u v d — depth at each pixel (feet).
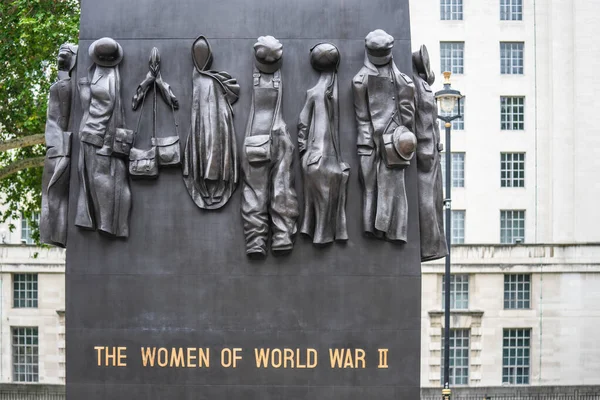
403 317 30.91
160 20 32.01
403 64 31.96
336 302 30.91
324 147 30.73
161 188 31.17
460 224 165.27
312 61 31.48
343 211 30.83
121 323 30.91
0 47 91.35
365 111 31.17
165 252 31.07
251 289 30.94
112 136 31.04
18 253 166.09
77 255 31.01
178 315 30.91
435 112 32.71
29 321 166.61
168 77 31.71
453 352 163.43
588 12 164.35
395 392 30.73
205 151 30.86
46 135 31.48
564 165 164.55
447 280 94.43
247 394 30.76
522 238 165.37
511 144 165.27
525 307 164.25
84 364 30.83
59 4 92.02
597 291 162.71
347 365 30.78
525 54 165.78
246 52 31.81
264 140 30.66
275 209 30.63
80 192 30.91
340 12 32.09
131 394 30.78
